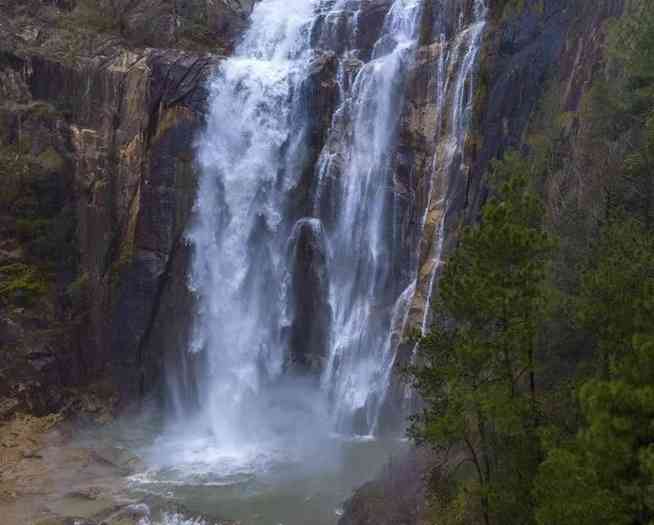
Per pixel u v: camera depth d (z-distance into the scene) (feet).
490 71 107.04
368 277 118.62
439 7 121.80
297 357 124.88
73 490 92.17
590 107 77.00
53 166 128.26
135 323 126.62
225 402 124.77
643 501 36.01
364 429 112.88
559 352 54.24
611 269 45.09
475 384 48.42
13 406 115.44
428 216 110.42
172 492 91.25
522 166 85.51
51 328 123.54
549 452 39.83
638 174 60.85
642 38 70.23
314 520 82.64
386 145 120.67
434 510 64.39
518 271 46.47
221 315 127.54
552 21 99.76
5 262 122.62
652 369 36.47
